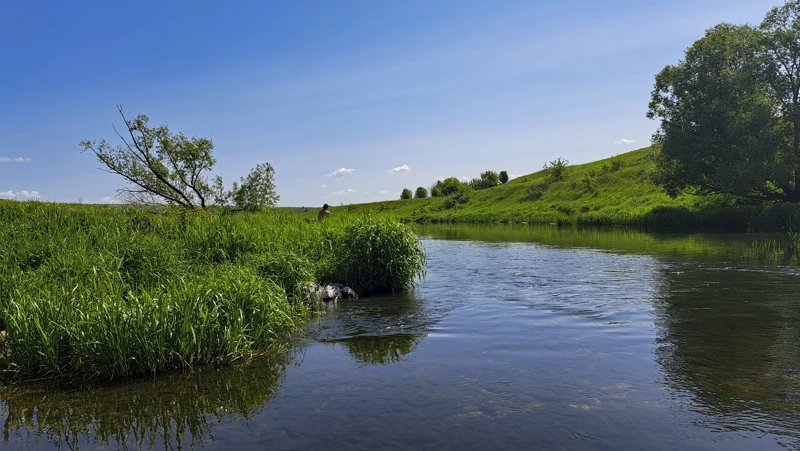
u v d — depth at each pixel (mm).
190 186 21938
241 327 8070
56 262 10008
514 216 60844
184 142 21734
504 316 10250
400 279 13617
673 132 36250
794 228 31391
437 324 9727
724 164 33719
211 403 6070
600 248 24406
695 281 13828
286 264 11852
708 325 9109
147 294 7711
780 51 32438
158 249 11375
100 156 20625
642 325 9266
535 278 15219
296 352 8133
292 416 5645
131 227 14273
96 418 5707
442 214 79000
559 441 4863
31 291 8312
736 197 38312
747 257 18734
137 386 6664
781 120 33188
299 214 19125
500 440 4914
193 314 7629
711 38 34750
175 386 6652
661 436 4922
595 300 11656
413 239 14453
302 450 4840
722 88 34000
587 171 72250
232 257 13039
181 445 5023
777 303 10812
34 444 5105
